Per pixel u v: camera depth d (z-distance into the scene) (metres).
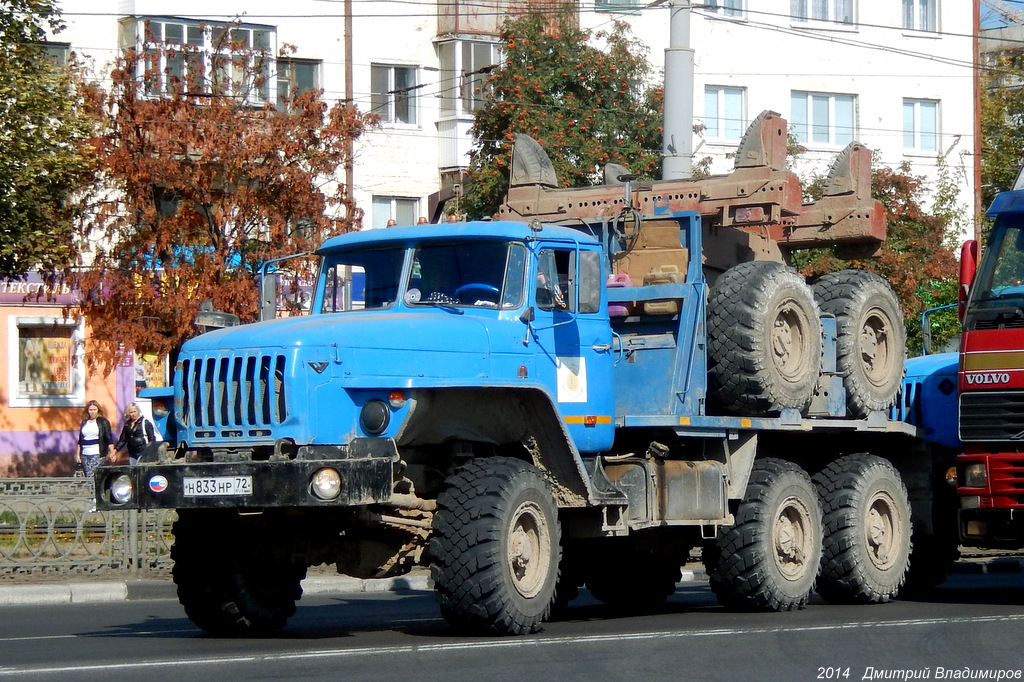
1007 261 15.41
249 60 32.38
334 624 14.07
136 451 25.94
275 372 11.36
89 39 38.22
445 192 34.06
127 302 28.88
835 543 15.86
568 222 14.98
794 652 11.01
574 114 33.03
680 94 20.97
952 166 44.81
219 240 28.78
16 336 37.31
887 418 16.67
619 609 16.25
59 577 19.58
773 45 45.41
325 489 11.01
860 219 16.67
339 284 13.57
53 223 28.31
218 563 12.62
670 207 15.71
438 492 12.62
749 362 14.37
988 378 15.20
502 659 10.50
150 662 10.39
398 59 41.56
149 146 28.56
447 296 13.05
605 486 13.51
